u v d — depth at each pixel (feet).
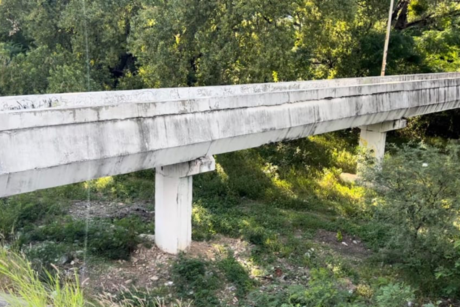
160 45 51.34
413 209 29.73
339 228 39.42
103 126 24.50
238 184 47.34
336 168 55.21
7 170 20.77
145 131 26.43
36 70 56.39
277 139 36.01
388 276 30.53
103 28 60.03
